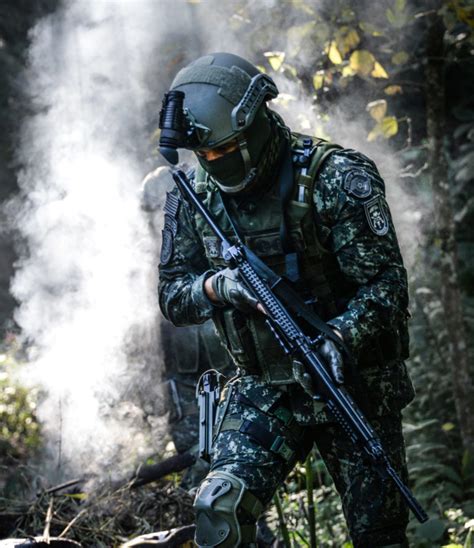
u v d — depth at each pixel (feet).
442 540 23.07
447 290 27.78
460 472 27.91
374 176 15.38
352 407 14.67
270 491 15.53
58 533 20.88
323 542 22.65
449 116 41.70
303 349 14.87
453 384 27.71
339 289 15.85
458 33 29.04
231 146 15.16
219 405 16.44
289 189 15.26
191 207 16.53
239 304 15.51
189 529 18.97
